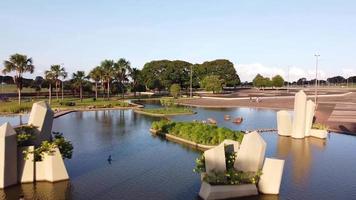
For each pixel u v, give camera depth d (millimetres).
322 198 15758
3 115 48344
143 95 99688
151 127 35750
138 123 41344
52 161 17734
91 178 18719
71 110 55094
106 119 45344
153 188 17125
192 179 18609
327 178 18844
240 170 16000
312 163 22188
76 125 39469
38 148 17781
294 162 22453
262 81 135750
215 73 122250
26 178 17547
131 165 21562
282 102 70312
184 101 76375
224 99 79688
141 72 109188
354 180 18516
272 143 28969
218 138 26625
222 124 40219
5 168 16625
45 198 15523
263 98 81188
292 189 16938
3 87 120938
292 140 30359
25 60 58688
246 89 137250
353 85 178500
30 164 17547
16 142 17047
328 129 35250
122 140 29969
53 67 70750
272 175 15984
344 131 34031
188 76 112438
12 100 70062
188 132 29156
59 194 16094
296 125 31016
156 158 23422
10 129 16828
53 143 18031
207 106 64562
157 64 108688
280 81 140750
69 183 17750
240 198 15461
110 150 25906
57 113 50188
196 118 46219
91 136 31984
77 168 20812
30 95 87312
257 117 47562
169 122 33562
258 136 16219
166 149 26234
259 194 16031
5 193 16047
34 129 19000
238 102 72125
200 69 118625
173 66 107750
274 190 15992
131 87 96750
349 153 25125
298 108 30828
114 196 15961
